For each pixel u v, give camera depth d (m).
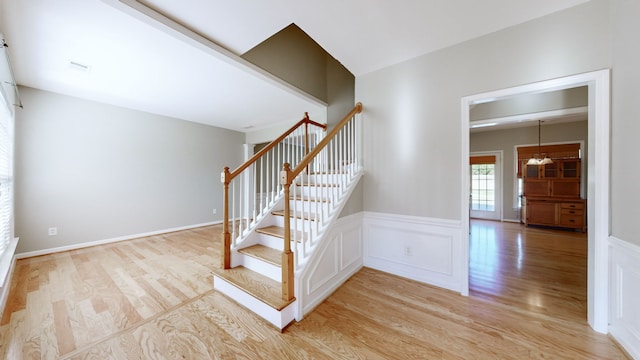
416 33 2.25
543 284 2.53
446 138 2.44
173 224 4.89
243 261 2.57
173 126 4.90
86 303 2.12
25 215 3.28
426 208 2.56
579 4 1.82
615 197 1.63
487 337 1.69
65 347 1.58
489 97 2.20
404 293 2.34
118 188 4.16
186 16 1.95
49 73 2.91
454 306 2.10
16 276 2.69
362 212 3.01
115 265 3.04
